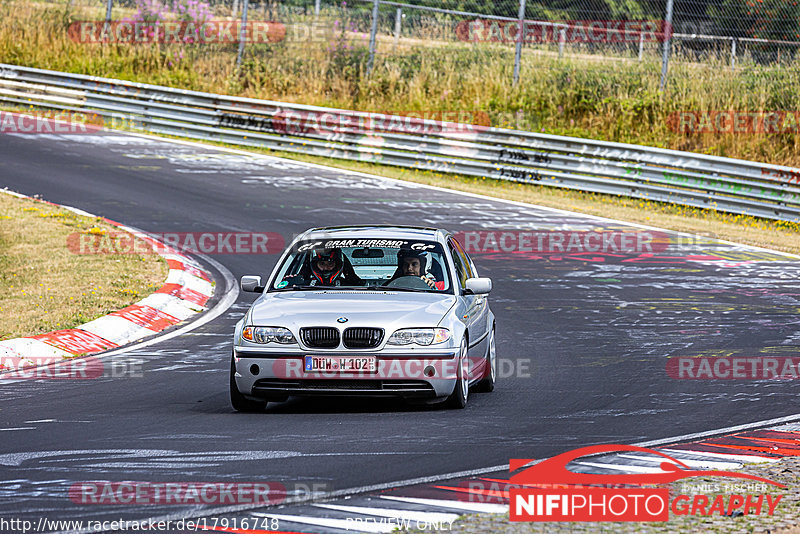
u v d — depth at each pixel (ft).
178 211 214.69
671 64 310.45
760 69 303.07
